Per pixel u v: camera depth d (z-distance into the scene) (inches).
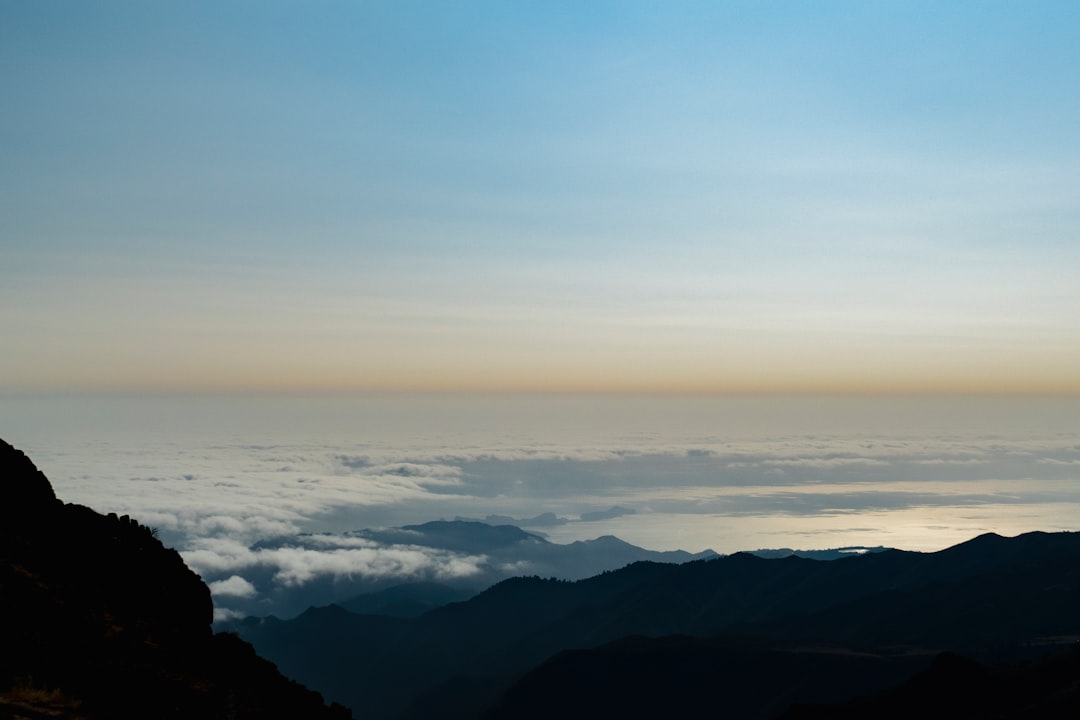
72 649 1083.3
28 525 1346.0
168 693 1077.8
